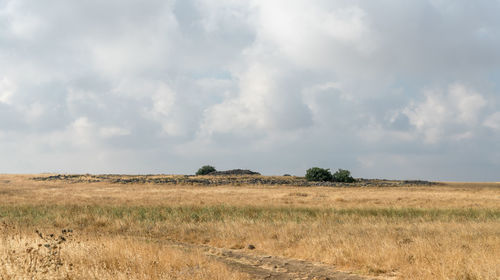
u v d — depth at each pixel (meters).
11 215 20.78
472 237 12.15
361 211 22.55
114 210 22.50
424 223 17.06
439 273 8.00
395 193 49.47
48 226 17.17
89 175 83.50
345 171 78.25
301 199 36.88
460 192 54.03
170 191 49.72
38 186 63.56
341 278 8.66
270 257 11.27
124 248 9.88
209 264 9.00
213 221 18.72
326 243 11.88
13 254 8.80
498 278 7.47
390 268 9.16
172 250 10.36
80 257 8.95
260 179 75.69
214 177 78.50
